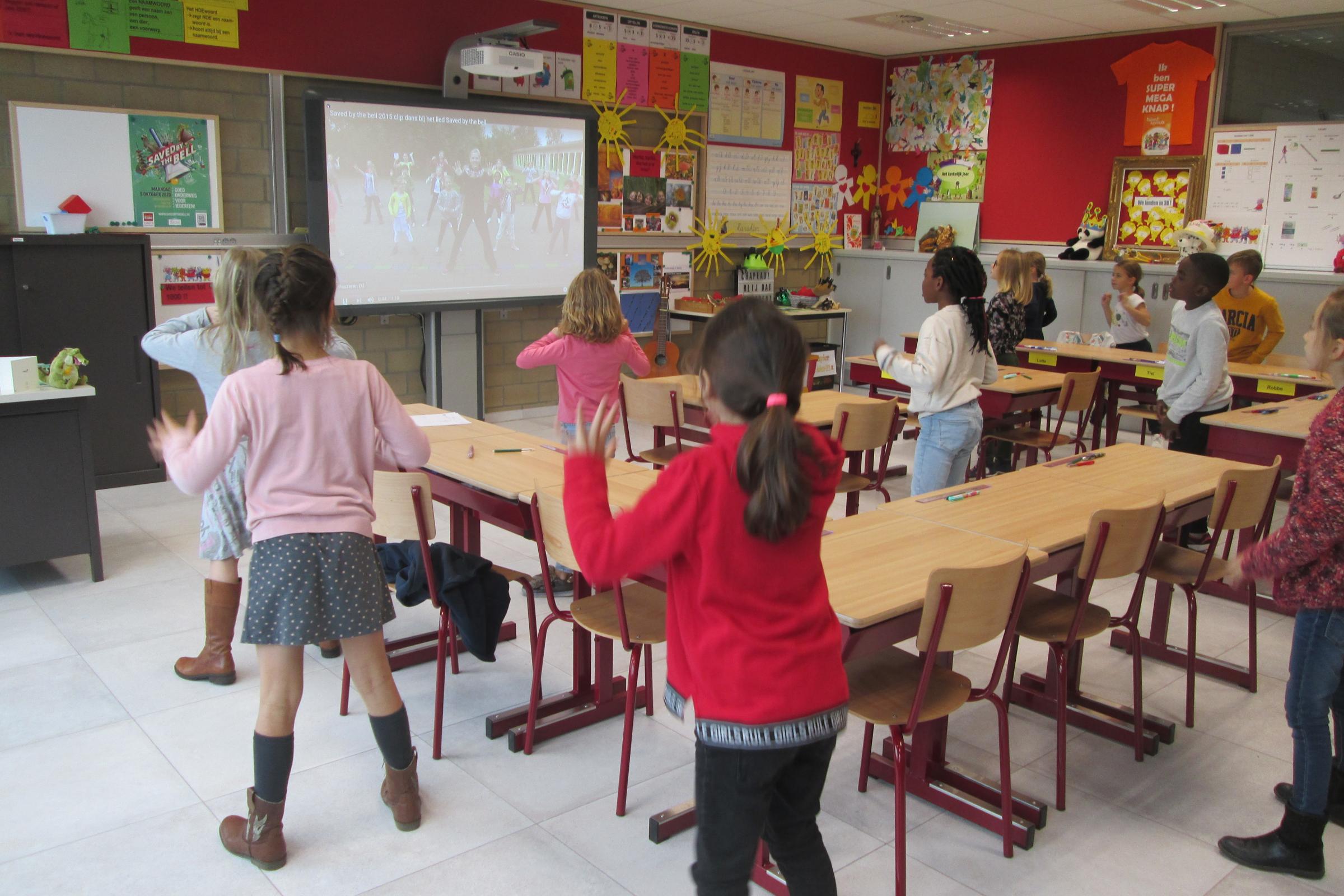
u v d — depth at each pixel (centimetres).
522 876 224
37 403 372
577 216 694
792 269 886
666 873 226
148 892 215
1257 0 636
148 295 512
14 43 488
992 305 569
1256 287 612
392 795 239
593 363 370
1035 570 249
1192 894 224
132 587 393
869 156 925
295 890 217
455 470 304
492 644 270
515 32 566
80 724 286
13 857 225
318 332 213
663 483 148
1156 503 260
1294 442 396
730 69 793
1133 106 761
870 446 431
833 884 166
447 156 621
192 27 536
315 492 209
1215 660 343
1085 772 277
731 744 147
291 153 585
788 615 150
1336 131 668
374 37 602
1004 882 226
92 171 517
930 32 784
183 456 202
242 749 275
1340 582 208
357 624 213
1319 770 224
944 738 262
